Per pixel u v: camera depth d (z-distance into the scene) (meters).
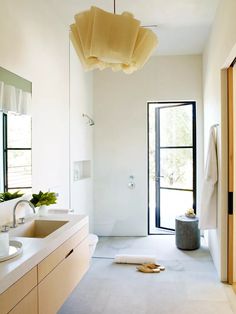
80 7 2.91
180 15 3.10
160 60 4.34
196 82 4.30
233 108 2.76
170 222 4.60
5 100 2.09
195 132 4.34
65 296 1.87
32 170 2.46
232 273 2.81
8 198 2.14
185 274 3.06
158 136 4.65
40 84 2.61
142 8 2.94
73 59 3.51
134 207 4.39
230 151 2.77
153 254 3.63
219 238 2.92
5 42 2.05
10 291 1.23
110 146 4.41
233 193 2.77
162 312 2.35
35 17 2.51
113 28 1.65
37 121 2.55
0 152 2.05
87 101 4.13
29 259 1.39
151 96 4.36
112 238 4.33
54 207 2.93
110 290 2.73
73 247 2.03
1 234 1.46
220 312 2.34
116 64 1.95
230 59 2.49
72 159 3.47
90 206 4.29
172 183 4.58
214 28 3.13
